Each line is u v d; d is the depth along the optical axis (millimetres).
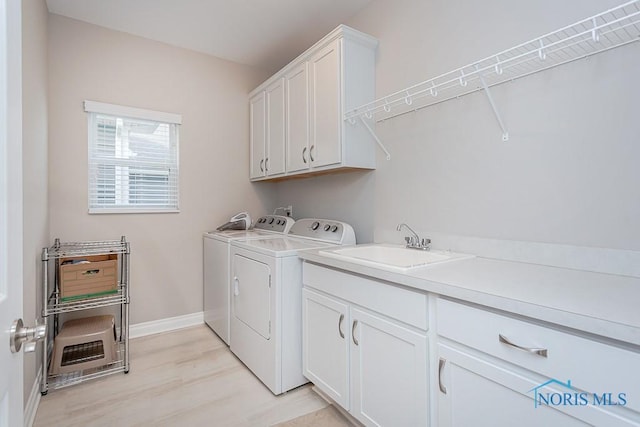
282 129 2664
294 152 2518
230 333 2412
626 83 1146
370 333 1411
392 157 2100
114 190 2596
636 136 1127
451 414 1093
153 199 2770
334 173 2584
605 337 754
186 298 2910
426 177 1881
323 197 2746
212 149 3041
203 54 2982
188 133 2908
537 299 898
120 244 2416
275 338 1830
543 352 853
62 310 2018
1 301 558
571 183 1289
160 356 2330
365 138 2178
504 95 1505
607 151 1193
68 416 1666
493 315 966
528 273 1230
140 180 2707
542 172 1376
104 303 2150
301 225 2545
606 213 1200
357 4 2277
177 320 2859
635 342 692
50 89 2316
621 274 1168
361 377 1460
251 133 3174
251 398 1826
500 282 1089
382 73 2164
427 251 1744
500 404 955
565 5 1297
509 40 1482
